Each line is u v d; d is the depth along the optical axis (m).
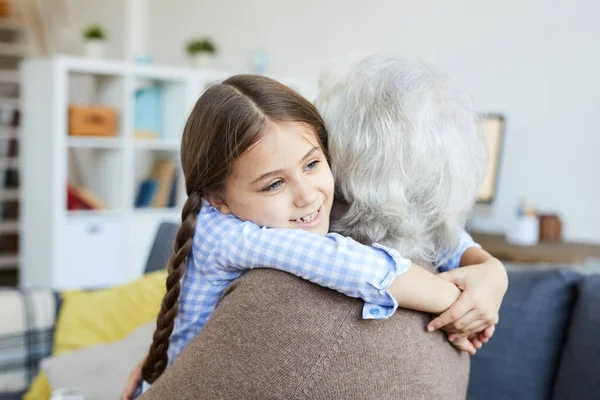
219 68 5.28
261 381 0.80
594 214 3.01
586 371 1.25
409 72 0.93
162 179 4.38
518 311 1.39
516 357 1.36
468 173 0.92
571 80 3.09
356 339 0.81
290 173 0.85
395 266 0.83
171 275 0.93
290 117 0.85
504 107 3.39
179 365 0.87
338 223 0.93
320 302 0.82
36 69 3.86
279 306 0.82
